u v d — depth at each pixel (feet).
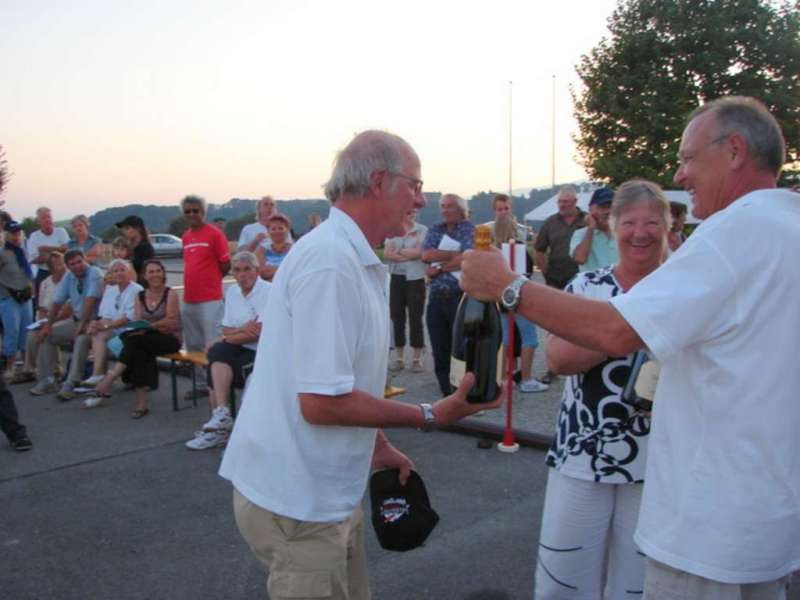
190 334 24.14
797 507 5.08
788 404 5.02
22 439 18.76
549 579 8.17
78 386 24.98
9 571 12.10
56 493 15.71
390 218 6.59
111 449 18.86
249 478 6.57
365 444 6.64
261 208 28.45
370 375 6.55
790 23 60.18
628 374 7.54
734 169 5.50
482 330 7.12
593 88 65.16
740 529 5.04
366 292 6.37
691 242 5.16
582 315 5.26
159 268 22.93
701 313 4.95
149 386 22.24
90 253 32.53
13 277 28.40
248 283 19.10
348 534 6.80
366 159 6.42
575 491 7.87
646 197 7.91
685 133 5.85
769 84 60.75
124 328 23.71
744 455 5.04
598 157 65.31
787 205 5.21
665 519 5.39
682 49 61.36
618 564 8.02
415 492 7.81
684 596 5.32
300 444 6.39
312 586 6.46
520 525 13.53
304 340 6.07
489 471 16.40
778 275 4.96
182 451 18.63
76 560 12.48
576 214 23.44
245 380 19.29
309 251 6.19
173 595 11.25
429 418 6.59
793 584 11.05
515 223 24.20
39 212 34.04
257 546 6.69
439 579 11.57
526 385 23.08
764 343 4.99
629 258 8.00
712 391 5.12
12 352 28.50
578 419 7.87
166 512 14.58
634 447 7.60
